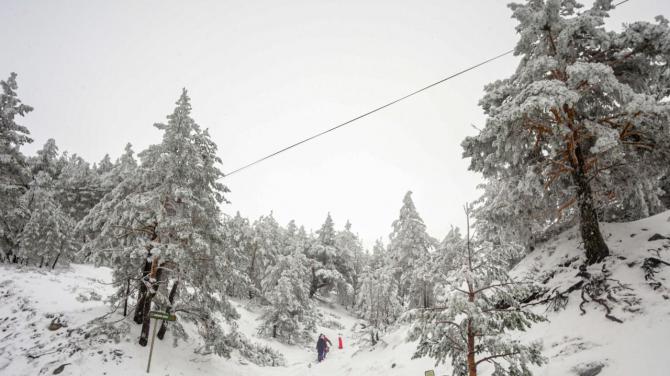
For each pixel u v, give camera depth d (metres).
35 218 21.78
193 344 15.33
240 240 35.38
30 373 10.36
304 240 45.44
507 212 12.82
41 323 12.77
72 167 39.78
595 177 12.25
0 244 20.72
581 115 11.67
